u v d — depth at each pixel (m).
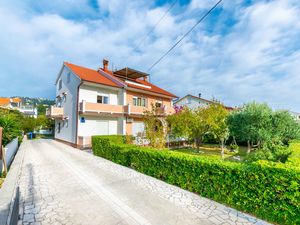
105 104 17.78
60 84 22.83
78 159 10.88
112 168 8.71
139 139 14.70
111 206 4.79
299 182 3.66
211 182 5.25
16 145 14.61
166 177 6.70
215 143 23.08
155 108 13.95
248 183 4.43
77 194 5.56
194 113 15.13
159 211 4.53
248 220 4.11
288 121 13.84
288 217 3.75
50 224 3.91
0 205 4.72
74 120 17.48
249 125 14.38
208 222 4.02
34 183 6.51
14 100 59.16
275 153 7.19
